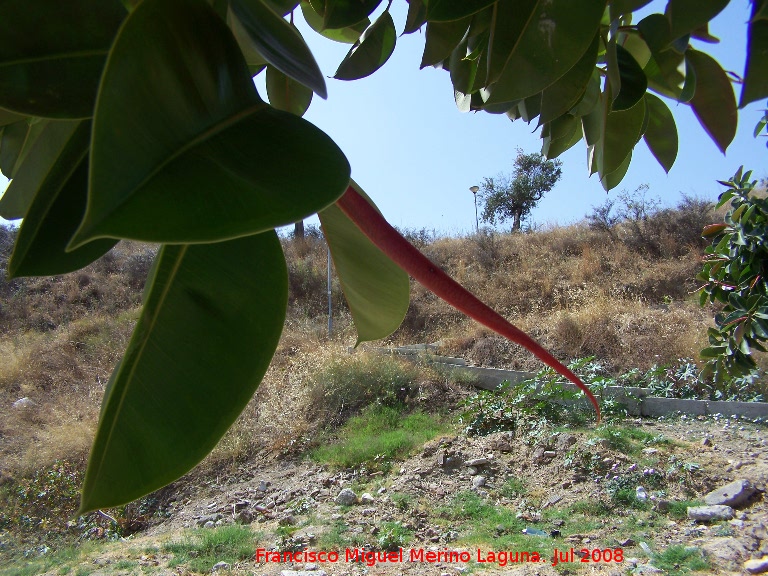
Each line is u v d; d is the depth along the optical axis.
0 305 16.50
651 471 6.02
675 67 1.10
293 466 7.61
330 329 12.00
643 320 10.30
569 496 5.91
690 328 9.88
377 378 9.18
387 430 8.14
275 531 5.82
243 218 0.45
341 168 0.52
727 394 8.19
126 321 14.84
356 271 1.16
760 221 2.95
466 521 5.62
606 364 9.77
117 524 6.98
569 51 0.84
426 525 5.61
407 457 7.23
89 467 0.67
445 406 8.80
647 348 9.67
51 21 0.62
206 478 7.74
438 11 0.82
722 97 1.06
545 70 0.85
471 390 9.26
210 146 0.49
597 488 5.96
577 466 6.39
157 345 0.74
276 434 8.45
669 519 5.32
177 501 7.37
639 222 15.30
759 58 0.81
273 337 0.77
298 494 6.78
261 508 6.56
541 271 14.18
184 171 0.46
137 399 0.72
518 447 7.04
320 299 15.09
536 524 5.43
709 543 4.74
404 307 1.18
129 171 0.42
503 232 18.12
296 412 8.83
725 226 3.14
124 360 0.73
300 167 0.51
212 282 0.77
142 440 0.70
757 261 2.98
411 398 9.01
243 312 0.77
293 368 9.97
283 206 0.47
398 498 6.09
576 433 7.07
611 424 7.34
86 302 16.97
